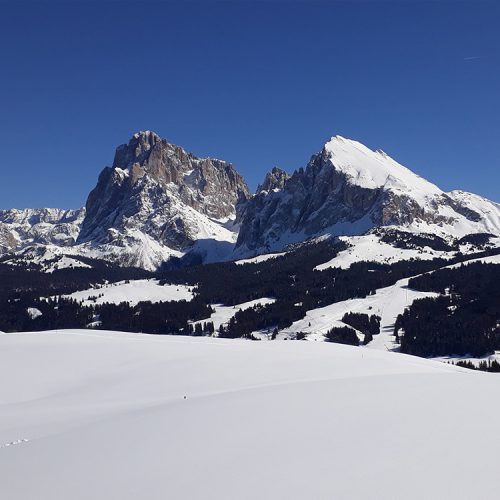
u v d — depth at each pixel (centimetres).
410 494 1499
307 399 3253
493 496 1448
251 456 2088
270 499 1582
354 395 3247
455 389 3256
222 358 6462
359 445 2062
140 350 7212
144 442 2584
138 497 1784
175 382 5409
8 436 3681
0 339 8269
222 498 1647
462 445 1938
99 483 2003
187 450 2322
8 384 5900
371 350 7806
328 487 1620
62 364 6594
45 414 4481
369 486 1589
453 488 1518
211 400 3675
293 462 1927
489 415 2428
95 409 4456
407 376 4147
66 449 2653
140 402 4606
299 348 7325
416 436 2117
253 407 3161
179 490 1788
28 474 2250
